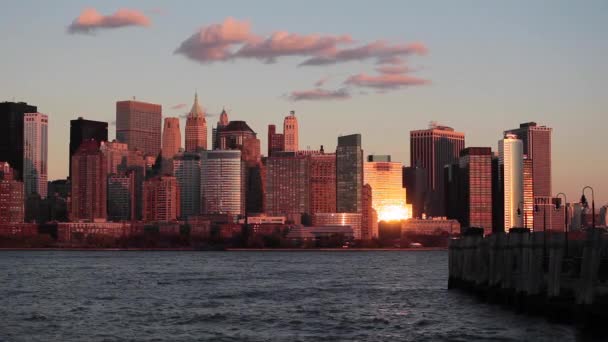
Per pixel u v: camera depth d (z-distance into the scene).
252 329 123.25
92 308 155.62
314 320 133.75
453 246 169.00
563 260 112.81
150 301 170.62
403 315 138.62
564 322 102.00
